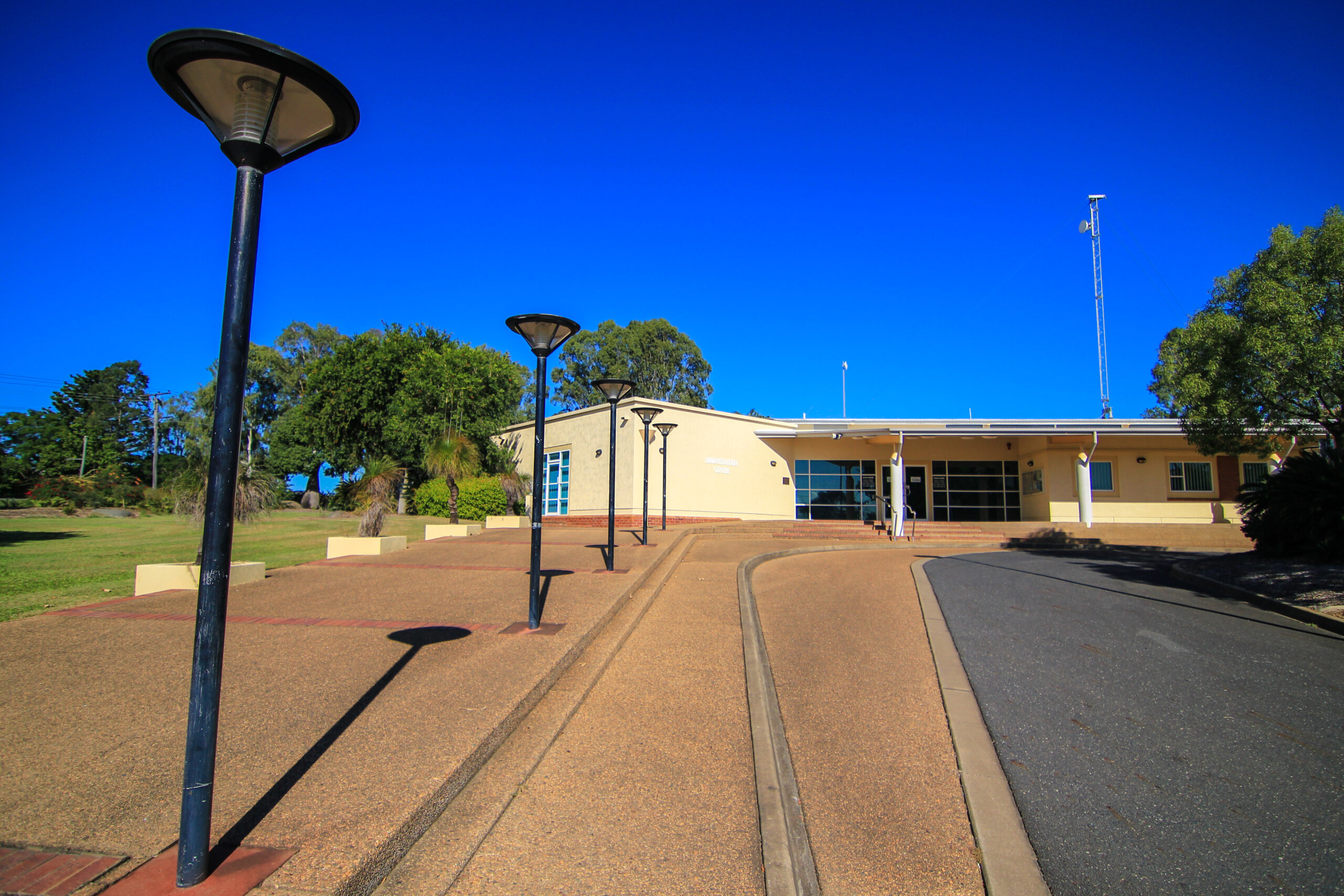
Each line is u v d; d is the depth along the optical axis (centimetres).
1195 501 2291
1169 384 1464
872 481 2552
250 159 330
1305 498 1188
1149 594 1103
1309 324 1194
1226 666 711
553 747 515
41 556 1450
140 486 3866
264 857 329
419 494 2655
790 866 376
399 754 438
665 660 717
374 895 335
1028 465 2456
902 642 805
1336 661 725
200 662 315
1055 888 361
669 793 455
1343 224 1172
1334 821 419
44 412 5569
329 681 568
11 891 301
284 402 4825
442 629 735
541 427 768
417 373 2805
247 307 326
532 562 749
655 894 355
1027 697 625
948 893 366
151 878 313
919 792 468
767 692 639
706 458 2303
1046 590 1136
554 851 387
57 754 437
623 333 5288
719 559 1423
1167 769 487
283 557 1410
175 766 421
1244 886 360
